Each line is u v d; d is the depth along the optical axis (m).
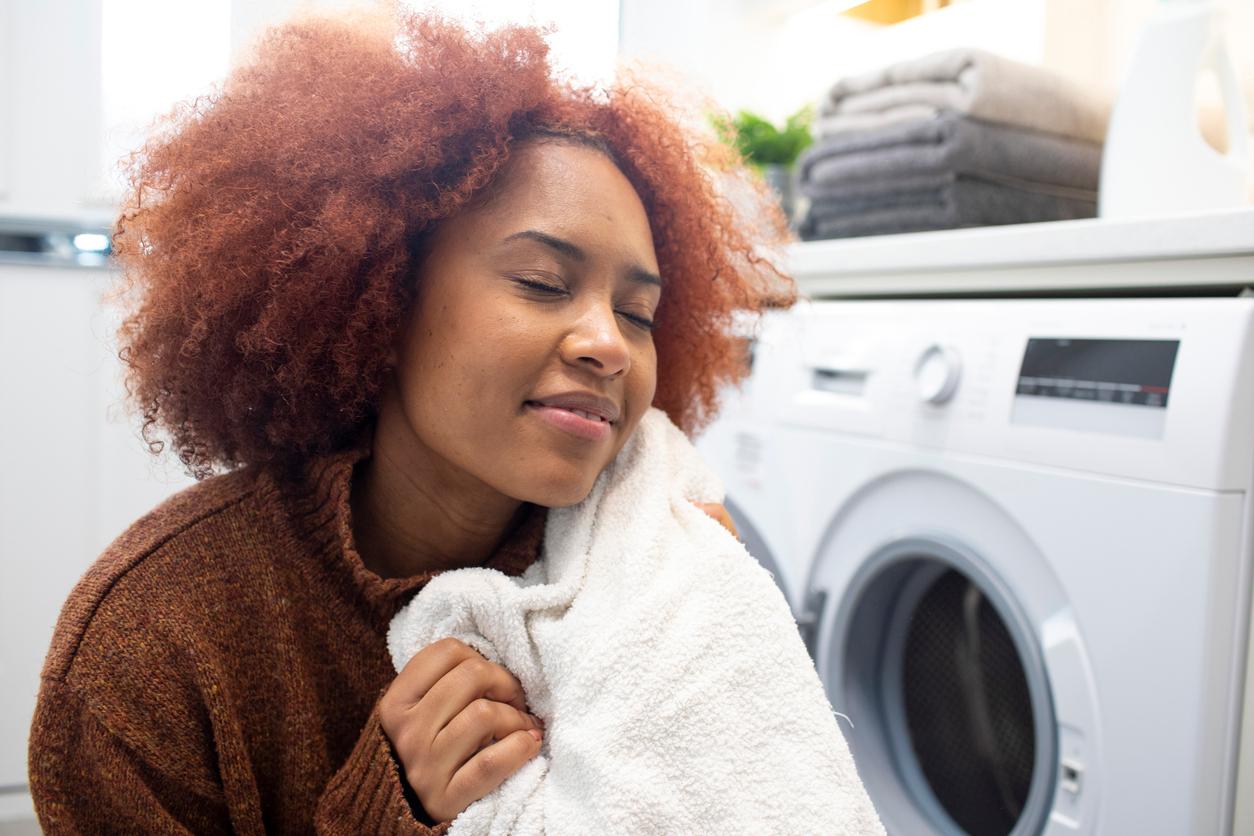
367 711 0.56
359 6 0.62
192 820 0.52
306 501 0.57
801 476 1.11
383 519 0.59
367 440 0.58
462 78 0.53
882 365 1.00
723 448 1.24
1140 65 0.99
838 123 1.26
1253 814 0.72
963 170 1.07
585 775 0.46
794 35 1.84
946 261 0.96
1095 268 0.84
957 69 1.08
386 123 0.53
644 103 0.65
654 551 0.53
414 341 0.53
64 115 1.29
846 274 1.11
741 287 0.75
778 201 0.80
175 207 0.55
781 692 0.49
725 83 1.81
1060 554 0.81
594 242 0.52
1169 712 0.73
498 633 0.52
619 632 0.49
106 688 0.49
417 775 0.47
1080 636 0.79
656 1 1.72
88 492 1.35
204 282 0.53
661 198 0.65
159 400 0.59
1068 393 0.81
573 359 0.50
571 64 0.62
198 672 0.50
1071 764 0.81
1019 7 1.42
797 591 1.11
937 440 0.93
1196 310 0.74
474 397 0.51
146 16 1.28
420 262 0.54
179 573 0.52
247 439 0.58
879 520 1.01
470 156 0.53
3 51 1.27
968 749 1.00
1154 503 0.74
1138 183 0.99
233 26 0.78
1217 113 1.10
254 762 0.54
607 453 0.55
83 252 1.32
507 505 0.58
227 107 0.56
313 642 0.55
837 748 0.49
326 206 0.52
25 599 1.33
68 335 1.33
